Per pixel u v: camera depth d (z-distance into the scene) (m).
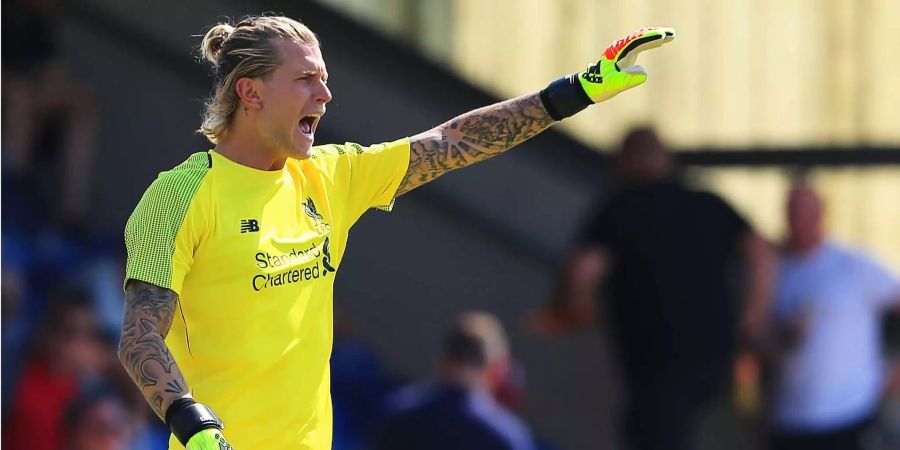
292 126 10.42
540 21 28.92
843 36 27.39
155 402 9.70
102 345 24.88
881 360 25.72
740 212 24.78
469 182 29.48
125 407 23.64
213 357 10.34
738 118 28.08
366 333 29.78
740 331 24.56
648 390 24.03
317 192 10.94
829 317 24.72
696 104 28.39
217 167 10.35
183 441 9.60
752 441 26.16
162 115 30.56
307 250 10.63
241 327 10.29
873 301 24.83
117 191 30.75
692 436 24.28
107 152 30.83
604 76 11.42
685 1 28.36
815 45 27.58
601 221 24.30
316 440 10.71
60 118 29.28
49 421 22.62
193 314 10.31
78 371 23.34
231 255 10.20
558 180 29.02
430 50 29.56
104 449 21.50
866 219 27.06
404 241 29.69
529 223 29.16
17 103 28.70
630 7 28.55
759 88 27.94
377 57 29.48
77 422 21.50
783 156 27.48
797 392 24.89
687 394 23.92
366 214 29.92
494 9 29.20
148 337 9.79
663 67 28.56
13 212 27.86
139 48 30.77
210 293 10.23
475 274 29.33
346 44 29.53
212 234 10.18
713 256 24.08
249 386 10.38
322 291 10.77
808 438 24.91
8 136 28.58
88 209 30.61
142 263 9.99
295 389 10.54
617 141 28.91
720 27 28.19
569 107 11.57
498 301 29.22
